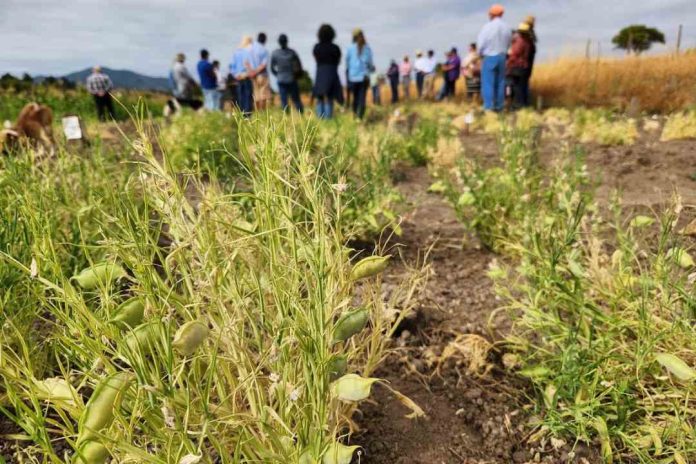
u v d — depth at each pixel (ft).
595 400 4.90
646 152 17.97
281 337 3.76
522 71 32.99
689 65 39.17
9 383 3.19
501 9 29.25
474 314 7.44
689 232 8.84
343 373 3.95
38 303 5.95
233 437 3.92
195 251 3.86
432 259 9.34
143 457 3.05
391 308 4.80
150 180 3.80
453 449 5.08
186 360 3.37
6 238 5.92
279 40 28.32
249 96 30.86
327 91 28.19
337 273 4.23
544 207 9.42
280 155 4.00
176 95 35.96
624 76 41.73
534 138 13.28
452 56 48.60
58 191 8.39
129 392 3.28
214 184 5.07
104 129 22.54
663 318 5.87
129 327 3.18
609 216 10.77
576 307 5.98
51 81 49.75
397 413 5.53
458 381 6.00
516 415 5.47
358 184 11.84
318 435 3.50
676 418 4.60
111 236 4.71
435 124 24.38
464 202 9.52
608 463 4.72
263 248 4.03
